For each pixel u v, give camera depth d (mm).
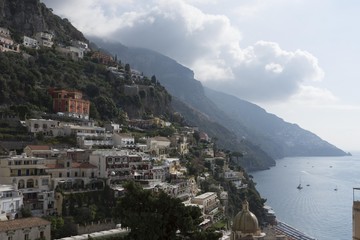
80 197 128875
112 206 132875
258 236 100000
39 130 175750
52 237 110875
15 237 95438
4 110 184000
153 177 155375
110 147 184125
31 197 123062
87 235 106750
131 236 76562
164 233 75250
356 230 59812
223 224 166625
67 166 137875
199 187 197250
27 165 127812
